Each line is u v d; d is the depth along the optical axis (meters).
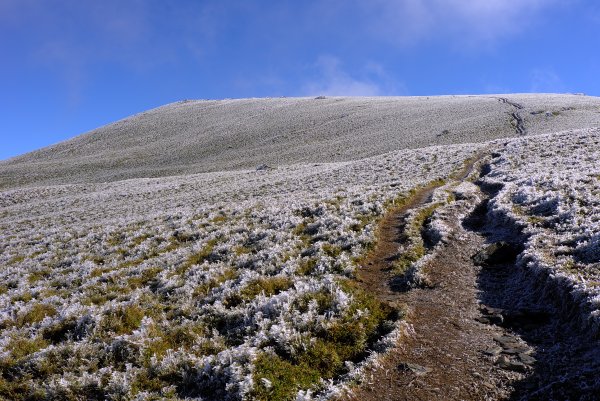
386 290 12.95
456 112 100.12
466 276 13.66
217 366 9.05
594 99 100.44
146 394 8.54
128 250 20.67
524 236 15.59
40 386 9.14
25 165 108.94
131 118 159.88
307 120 120.12
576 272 11.19
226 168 85.25
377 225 18.98
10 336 11.56
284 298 11.94
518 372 8.46
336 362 9.34
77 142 133.38
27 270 19.03
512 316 10.69
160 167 95.06
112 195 52.72
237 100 178.25
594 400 7.20
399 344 9.80
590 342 8.85
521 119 80.19
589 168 23.73
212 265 16.34
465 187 26.22
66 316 12.17
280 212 23.97
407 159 44.22
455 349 9.56
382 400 8.10
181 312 12.39
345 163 56.78
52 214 42.88
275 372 8.91
